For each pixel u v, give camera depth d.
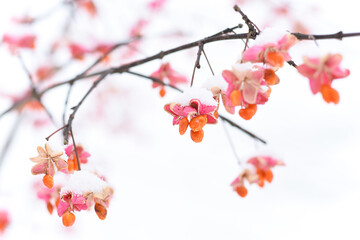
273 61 0.41
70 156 0.45
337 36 0.40
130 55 0.87
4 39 0.67
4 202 0.80
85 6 0.81
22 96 0.79
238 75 0.41
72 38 0.79
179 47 0.45
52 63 0.82
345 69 0.40
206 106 0.41
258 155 0.47
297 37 0.41
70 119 0.44
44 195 0.45
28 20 0.70
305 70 0.40
